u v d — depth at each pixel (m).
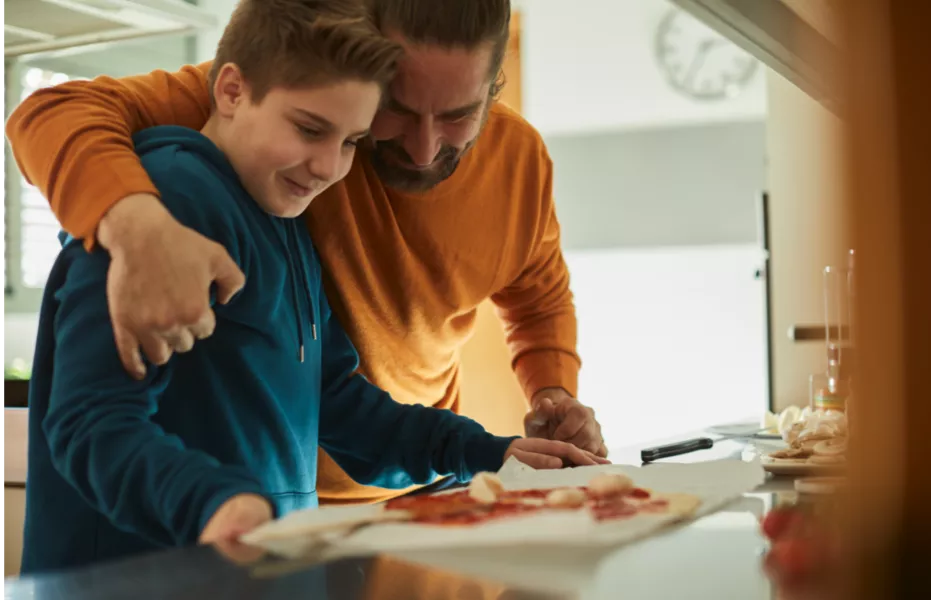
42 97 0.91
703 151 4.69
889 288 0.42
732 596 0.45
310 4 0.83
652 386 4.68
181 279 0.75
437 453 1.01
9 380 1.75
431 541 0.57
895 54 0.42
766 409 1.74
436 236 1.16
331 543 0.57
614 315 4.75
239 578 0.49
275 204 0.90
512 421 3.15
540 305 1.38
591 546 0.56
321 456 1.22
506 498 0.71
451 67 0.92
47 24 1.53
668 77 4.68
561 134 4.88
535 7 4.80
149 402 0.78
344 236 1.10
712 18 0.96
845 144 0.43
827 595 0.44
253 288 0.89
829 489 0.77
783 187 1.92
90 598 0.44
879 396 0.42
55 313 0.83
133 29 1.56
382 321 1.17
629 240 4.82
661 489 0.77
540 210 1.29
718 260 4.59
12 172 2.54
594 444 1.12
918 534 0.41
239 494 0.65
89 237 0.79
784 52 1.05
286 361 0.92
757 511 0.68
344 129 0.84
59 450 0.75
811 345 1.88
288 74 0.82
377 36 0.83
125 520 0.70
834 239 0.44
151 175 0.85
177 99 1.03
